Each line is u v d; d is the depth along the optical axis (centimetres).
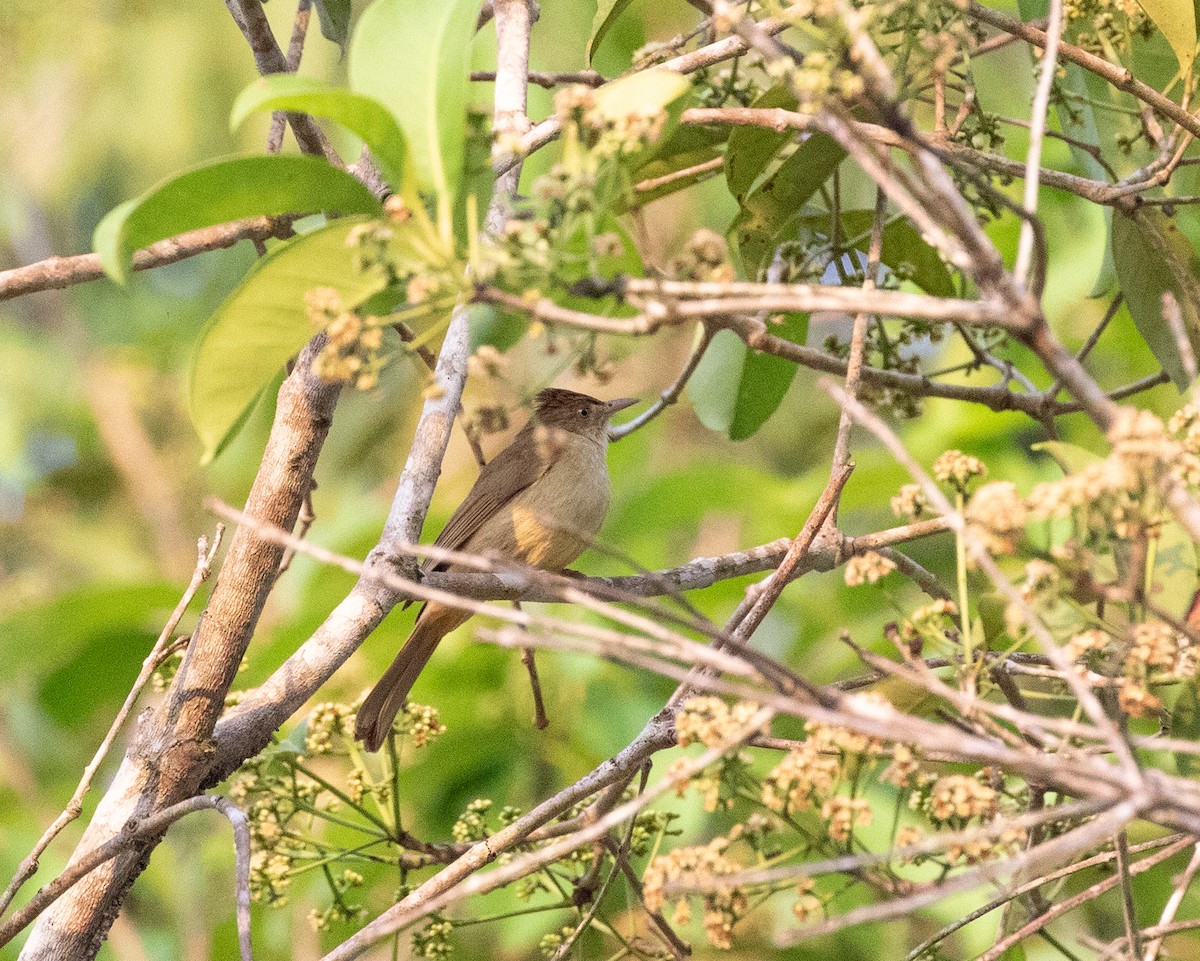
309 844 838
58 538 1798
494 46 1133
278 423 856
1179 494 486
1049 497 507
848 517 1548
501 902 1080
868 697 539
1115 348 1373
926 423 1390
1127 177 884
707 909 542
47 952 761
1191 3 781
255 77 1772
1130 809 439
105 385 1905
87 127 1800
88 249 2023
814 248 1041
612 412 1252
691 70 898
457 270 505
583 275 548
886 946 1122
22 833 1203
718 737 539
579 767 1150
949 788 541
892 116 470
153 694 1253
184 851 1249
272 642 1140
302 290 555
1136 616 569
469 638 1188
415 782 1140
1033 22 948
